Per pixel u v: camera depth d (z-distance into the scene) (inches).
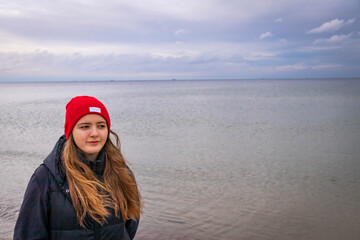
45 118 1154.0
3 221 257.3
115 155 77.0
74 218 67.1
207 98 2615.7
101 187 70.9
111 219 70.9
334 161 494.3
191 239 233.3
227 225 257.4
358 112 1317.7
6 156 522.3
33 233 65.4
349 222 266.2
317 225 260.5
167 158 512.7
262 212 286.8
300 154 546.9
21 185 362.3
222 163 478.9
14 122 1031.0
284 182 381.7
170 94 3531.0
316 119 1090.1
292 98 2415.1
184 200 314.5
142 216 271.9
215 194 333.4
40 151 568.7
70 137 71.5
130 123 1017.5
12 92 4530.0
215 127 911.7
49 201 67.0
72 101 72.9
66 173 68.3
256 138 720.3
